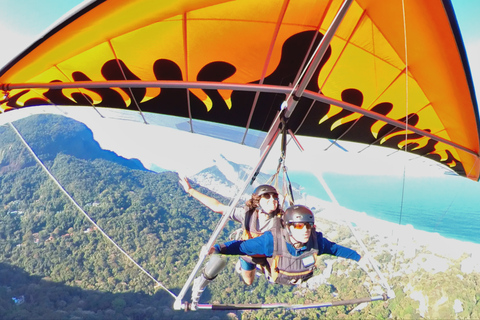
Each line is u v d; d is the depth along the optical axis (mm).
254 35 7391
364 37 7500
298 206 4516
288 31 7297
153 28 6785
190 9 6414
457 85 7977
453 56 7105
